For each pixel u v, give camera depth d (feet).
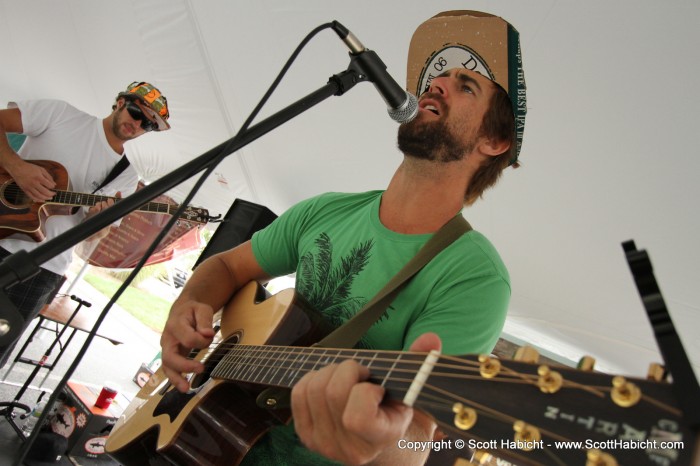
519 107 4.12
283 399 3.42
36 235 10.02
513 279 9.14
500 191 7.78
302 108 3.38
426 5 6.90
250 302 4.53
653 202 6.38
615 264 7.41
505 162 4.33
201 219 11.28
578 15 5.65
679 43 5.20
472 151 4.07
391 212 4.11
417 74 4.59
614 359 9.07
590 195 6.93
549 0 5.75
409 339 3.40
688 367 1.39
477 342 3.36
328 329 3.92
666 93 5.56
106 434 10.60
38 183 9.69
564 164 6.89
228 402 3.73
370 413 2.00
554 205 7.41
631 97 5.82
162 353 4.15
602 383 1.65
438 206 4.01
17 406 10.66
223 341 4.34
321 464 3.50
